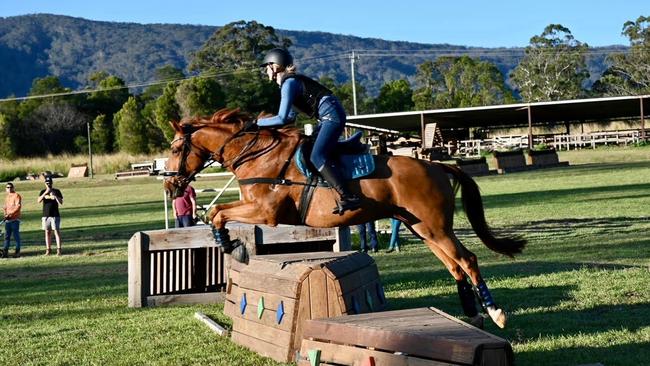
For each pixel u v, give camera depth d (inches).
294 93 312.7
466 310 319.6
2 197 1814.7
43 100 4020.7
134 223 1033.5
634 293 371.9
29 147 3619.6
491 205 968.9
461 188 333.4
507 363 207.3
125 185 2111.2
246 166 319.3
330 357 243.6
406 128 2618.1
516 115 2278.5
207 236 420.8
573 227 698.2
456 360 207.2
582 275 425.7
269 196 312.5
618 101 2033.7
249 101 3452.3
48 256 724.0
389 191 308.5
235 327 317.7
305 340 255.9
